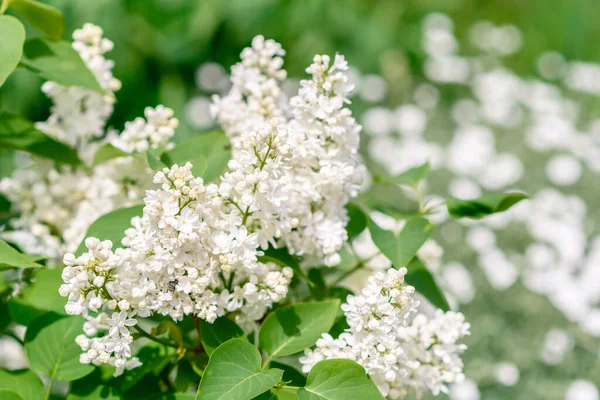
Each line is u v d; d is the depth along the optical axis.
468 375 2.02
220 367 1.07
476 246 2.37
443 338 1.14
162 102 2.79
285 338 1.12
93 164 1.20
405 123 2.94
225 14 2.70
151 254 1.08
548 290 2.22
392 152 2.78
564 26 4.02
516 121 3.02
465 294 2.23
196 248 1.08
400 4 3.29
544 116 2.96
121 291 1.07
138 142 1.18
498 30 3.71
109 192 1.20
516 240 2.43
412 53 3.38
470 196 2.57
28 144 1.21
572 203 2.55
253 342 1.15
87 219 1.21
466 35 3.89
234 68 1.19
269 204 1.09
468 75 3.30
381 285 1.08
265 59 1.19
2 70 1.12
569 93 3.27
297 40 2.97
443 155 2.78
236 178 1.08
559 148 2.82
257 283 1.12
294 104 1.13
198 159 1.12
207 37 2.76
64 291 1.06
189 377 1.14
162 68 2.84
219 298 1.11
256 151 1.09
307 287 1.21
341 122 1.13
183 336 1.15
